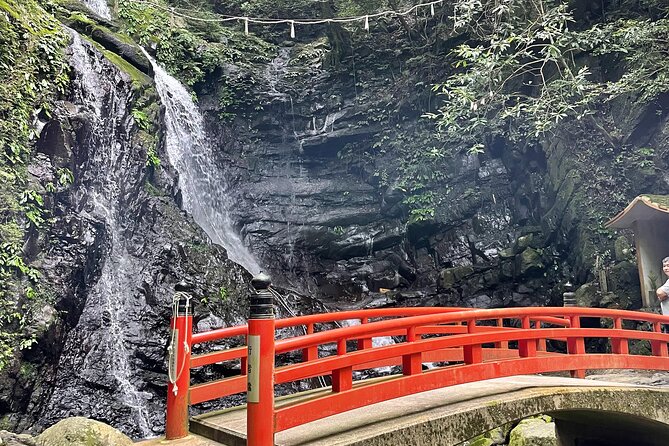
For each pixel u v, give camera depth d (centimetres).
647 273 845
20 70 825
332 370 338
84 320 816
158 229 1005
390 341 1098
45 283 756
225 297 959
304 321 532
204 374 796
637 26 957
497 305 1252
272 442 283
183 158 1331
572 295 700
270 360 293
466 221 1427
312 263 1498
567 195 1138
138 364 804
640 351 846
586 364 499
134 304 862
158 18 1496
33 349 701
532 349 460
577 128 1150
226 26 1725
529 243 1238
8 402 653
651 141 1044
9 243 718
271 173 1594
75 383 743
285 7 1741
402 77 1533
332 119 1587
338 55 1566
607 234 1041
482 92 1101
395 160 1531
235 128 1584
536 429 609
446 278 1320
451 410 369
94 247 870
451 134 1254
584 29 1192
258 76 1594
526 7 1170
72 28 1110
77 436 344
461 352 657
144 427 749
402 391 358
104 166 955
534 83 1262
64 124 867
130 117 1046
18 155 781
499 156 1420
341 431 329
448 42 1435
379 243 1491
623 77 965
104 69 1015
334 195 1588
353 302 1379
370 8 1580
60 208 835
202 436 358
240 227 1502
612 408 444
